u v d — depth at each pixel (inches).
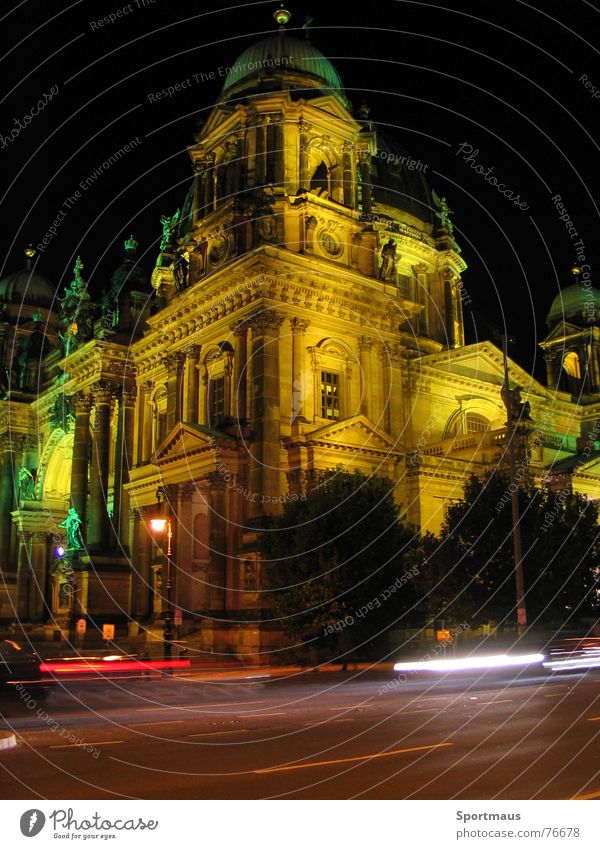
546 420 2987.2
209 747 663.8
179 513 2128.4
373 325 2266.2
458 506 1900.8
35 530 3102.9
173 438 2096.5
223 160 2388.0
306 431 1999.3
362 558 1648.6
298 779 511.2
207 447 1962.4
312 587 1612.9
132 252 2913.4
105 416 2640.3
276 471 1951.3
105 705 1048.8
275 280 2057.1
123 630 2390.5
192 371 2278.5
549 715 833.5
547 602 1801.2
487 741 657.6
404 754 599.8
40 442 3189.0
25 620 2989.7
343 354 2182.6
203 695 1182.3
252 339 2053.4
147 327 2716.5
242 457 1980.8
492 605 1788.9
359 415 2037.4
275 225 2127.2
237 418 2021.4
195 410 2246.6
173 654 1802.4
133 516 2445.9
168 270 2511.1
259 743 679.1
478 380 2657.5
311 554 1648.6
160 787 497.0
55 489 3191.4
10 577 3080.7
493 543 1804.9
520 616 1571.1
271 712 935.7
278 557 1711.4
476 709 904.3
